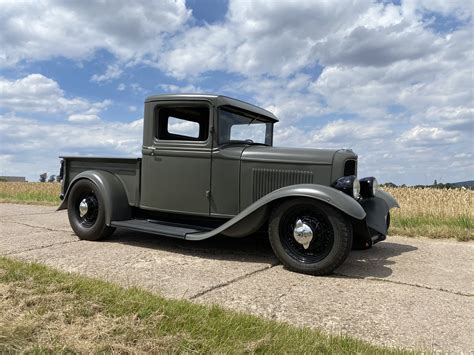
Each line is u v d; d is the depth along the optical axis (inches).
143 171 193.0
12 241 197.3
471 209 292.4
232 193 173.2
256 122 204.4
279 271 150.4
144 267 150.9
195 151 178.4
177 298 114.6
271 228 153.8
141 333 82.9
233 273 145.6
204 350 77.8
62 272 128.6
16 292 103.0
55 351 74.8
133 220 197.6
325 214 143.1
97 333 81.9
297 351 79.9
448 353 86.2
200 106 179.5
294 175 166.1
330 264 141.9
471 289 131.3
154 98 187.6
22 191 561.9
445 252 191.0
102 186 195.0
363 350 82.1
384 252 190.7
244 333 86.8
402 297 122.5
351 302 117.5
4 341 77.0
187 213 181.6
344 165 163.9
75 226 204.5
